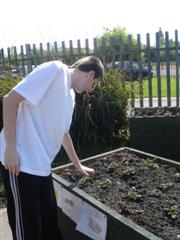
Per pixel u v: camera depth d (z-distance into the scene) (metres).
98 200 2.93
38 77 2.50
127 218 2.64
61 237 3.05
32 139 2.62
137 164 3.65
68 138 3.23
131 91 7.05
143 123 5.75
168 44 8.70
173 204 2.85
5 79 7.22
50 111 2.62
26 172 2.58
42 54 9.23
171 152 5.75
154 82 14.09
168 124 5.68
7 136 2.50
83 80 2.70
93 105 6.27
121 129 6.53
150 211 2.78
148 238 2.29
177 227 2.56
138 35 8.57
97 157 3.86
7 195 2.70
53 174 3.42
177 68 8.89
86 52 8.76
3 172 2.67
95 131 6.27
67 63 8.66
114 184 3.26
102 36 8.88
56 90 2.59
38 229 2.71
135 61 8.66
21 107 2.63
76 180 3.39
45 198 2.87
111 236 2.64
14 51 10.14
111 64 8.59
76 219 3.04
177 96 9.02
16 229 2.67
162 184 3.19
